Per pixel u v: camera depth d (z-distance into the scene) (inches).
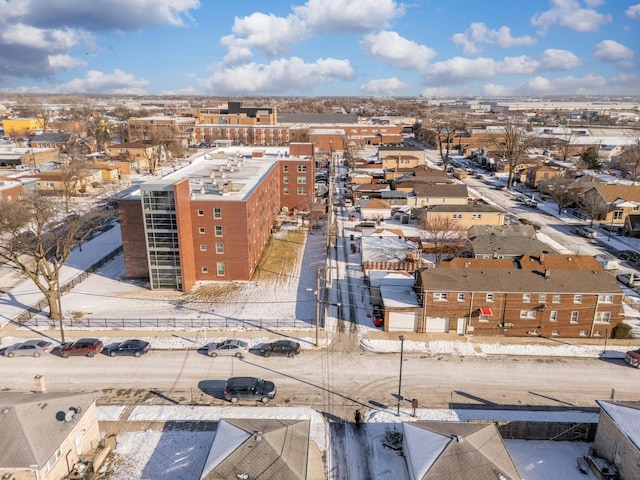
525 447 1393.9
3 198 3075.8
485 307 1969.7
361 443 1401.3
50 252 3002.0
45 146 6722.4
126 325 2086.6
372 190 4384.8
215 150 4520.2
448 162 6643.7
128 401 1592.0
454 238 3011.8
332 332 2028.8
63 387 1659.7
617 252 3046.3
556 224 3718.0
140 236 2546.8
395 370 1760.6
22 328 2063.2
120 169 5526.6
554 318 1977.1
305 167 3966.5
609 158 6628.9
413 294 2123.5
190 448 1381.6
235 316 2169.0
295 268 2765.7
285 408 1550.2
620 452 1253.1
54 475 1188.5
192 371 1761.8
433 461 1172.5
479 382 1688.0
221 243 2524.6
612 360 1833.2
